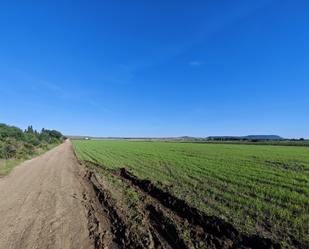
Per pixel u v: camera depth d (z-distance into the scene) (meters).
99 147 89.19
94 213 15.17
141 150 70.19
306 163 38.41
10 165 36.94
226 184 22.70
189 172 29.72
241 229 12.26
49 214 15.04
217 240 11.31
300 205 16.44
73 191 21.09
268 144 103.56
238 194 18.95
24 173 30.25
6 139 56.03
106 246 10.84
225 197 17.98
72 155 57.00
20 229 12.76
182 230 12.33
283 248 10.38
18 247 10.84
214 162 39.84
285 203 16.77
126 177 28.42
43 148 76.44
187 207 15.51
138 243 11.07
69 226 13.14
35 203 17.36
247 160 42.53
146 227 12.89
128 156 52.62
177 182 23.75
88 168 35.59
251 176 26.81
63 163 41.12
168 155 52.97
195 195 18.56
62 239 11.59
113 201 17.42
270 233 11.88
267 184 22.94
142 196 19.16
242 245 11.02
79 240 11.48
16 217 14.50
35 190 21.30
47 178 27.00
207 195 18.58
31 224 13.43
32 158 49.53
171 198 17.80
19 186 22.89
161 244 11.03
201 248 10.69
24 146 58.25
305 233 11.80
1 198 18.67
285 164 37.22
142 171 31.11
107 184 23.78
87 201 17.95
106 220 14.03
